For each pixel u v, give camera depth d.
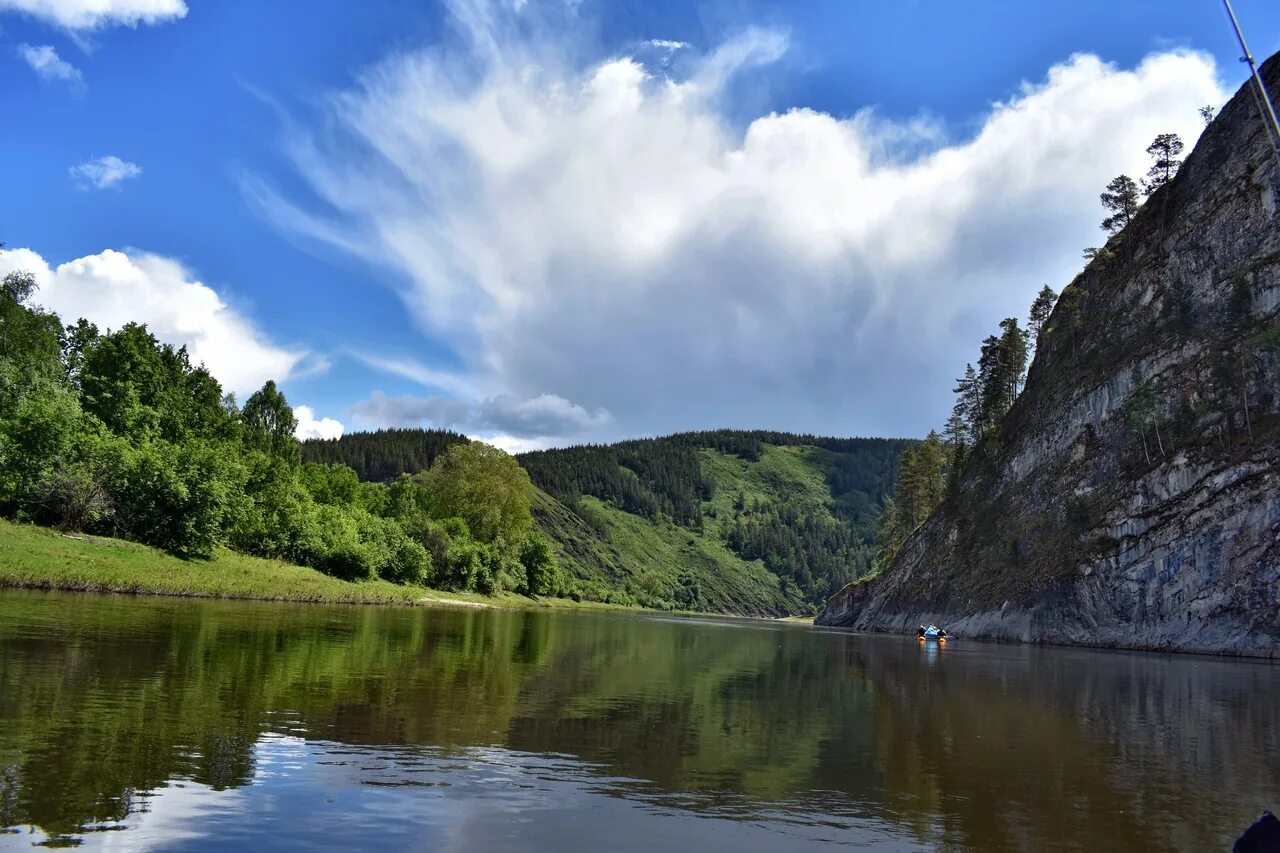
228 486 60.91
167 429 71.00
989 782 11.74
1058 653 50.38
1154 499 64.25
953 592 85.31
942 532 97.44
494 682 19.66
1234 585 56.31
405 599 70.62
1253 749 15.30
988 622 74.62
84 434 54.38
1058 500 76.25
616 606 158.62
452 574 97.00
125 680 15.17
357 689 16.67
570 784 10.40
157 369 72.81
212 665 18.08
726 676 25.73
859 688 23.81
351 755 11.00
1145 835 9.35
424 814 8.68
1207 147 78.38
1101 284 88.75
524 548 122.19
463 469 116.94
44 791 8.37
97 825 7.55
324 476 103.56
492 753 11.88
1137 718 19.27
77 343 74.81
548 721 14.88
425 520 96.94
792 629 83.69
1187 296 73.62
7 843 6.94
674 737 14.12
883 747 14.16
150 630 23.95
